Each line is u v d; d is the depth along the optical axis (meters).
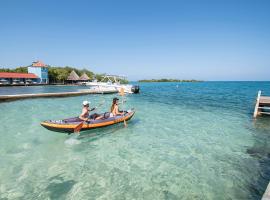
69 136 9.88
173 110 18.83
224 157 7.81
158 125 12.75
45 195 5.25
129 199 5.15
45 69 70.62
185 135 10.65
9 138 9.61
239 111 18.52
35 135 10.08
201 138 10.19
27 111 16.69
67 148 8.48
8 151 8.08
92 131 10.17
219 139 10.04
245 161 7.47
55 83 71.81
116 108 11.66
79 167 6.83
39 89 45.50
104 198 5.17
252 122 13.98
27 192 5.37
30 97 23.33
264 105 16.69
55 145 8.79
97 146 8.79
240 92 47.00
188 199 5.19
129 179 6.12
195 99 29.38
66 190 5.48
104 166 6.94
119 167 6.89
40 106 19.44
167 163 7.25
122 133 10.76
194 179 6.17
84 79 77.06
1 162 7.08
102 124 10.23
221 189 5.64
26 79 65.12
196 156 7.90
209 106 21.61
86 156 7.73
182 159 7.60
